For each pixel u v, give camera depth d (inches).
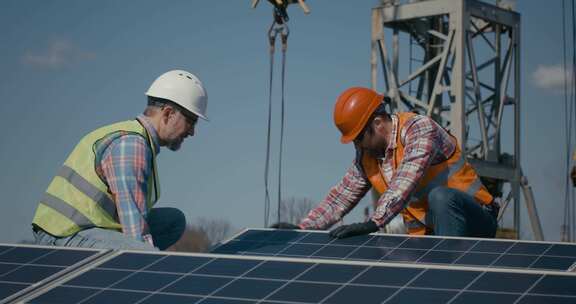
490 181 1026.1
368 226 293.3
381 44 1040.2
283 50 589.0
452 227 314.7
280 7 592.1
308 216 340.2
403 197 297.3
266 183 551.5
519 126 1044.5
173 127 279.3
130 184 255.0
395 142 317.4
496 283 156.0
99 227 261.3
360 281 162.9
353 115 320.2
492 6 1015.0
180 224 311.7
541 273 159.0
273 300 155.7
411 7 1012.5
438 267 167.6
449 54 987.3
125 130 267.9
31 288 171.2
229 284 167.0
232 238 305.6
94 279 174.9
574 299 144.5
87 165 263.0
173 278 172.9
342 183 341.4
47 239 261.4
